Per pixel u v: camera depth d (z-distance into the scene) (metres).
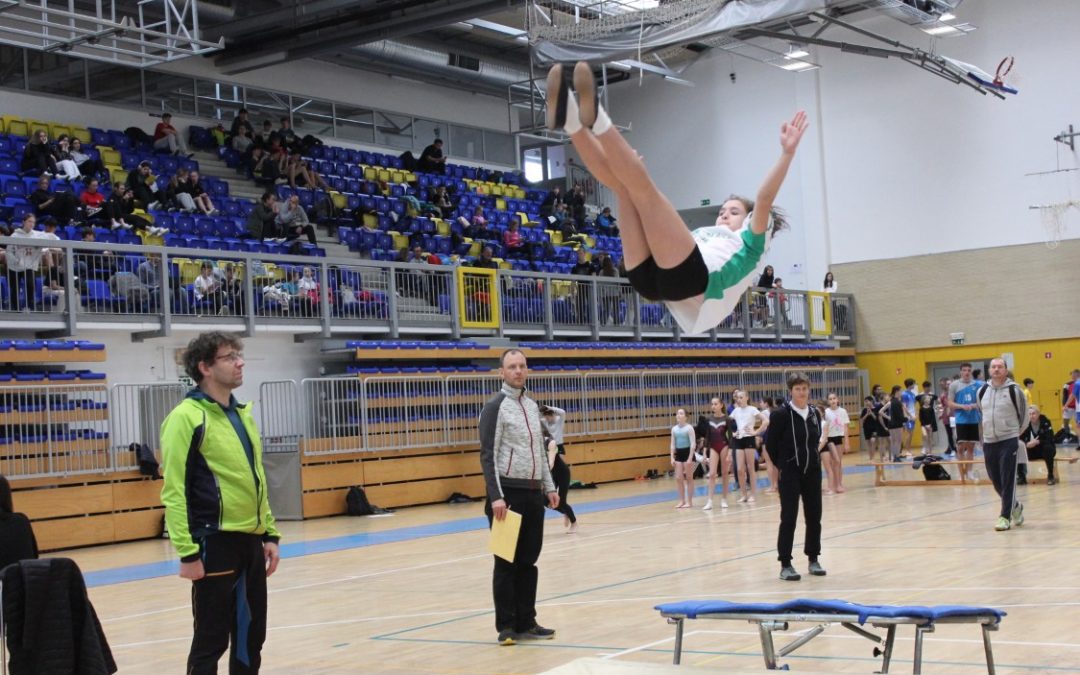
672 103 37.88
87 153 24.00
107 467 18.19
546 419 18.25
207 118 28.28
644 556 13.59
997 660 7.29
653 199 3.72
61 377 17.83
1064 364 31.75
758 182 36.34
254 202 25.81
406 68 31.94
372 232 27.23
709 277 3.98
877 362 34.97
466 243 28.67
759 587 10.71
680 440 20.00
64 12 16.77
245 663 6.06
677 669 5.00
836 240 35.41
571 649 8.36
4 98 24.23
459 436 23.61
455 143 34.84
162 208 23.36
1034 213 31.97
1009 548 12.55
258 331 21.20
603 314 28.22
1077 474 22.62
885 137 34.34
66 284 18.39
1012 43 32.09
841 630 8.69
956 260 33.31
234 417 6.15
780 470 11.22
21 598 5.63
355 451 21.73
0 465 16.83
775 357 32.53
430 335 24.88
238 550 6.00
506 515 8.57
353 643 9.12
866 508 18.11
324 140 30.86
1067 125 31.41
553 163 39.44
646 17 25.16
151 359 20.06
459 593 11.54
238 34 27.31
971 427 21.80
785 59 29.14
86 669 5.69
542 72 34.50
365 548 16.17
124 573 14.58
